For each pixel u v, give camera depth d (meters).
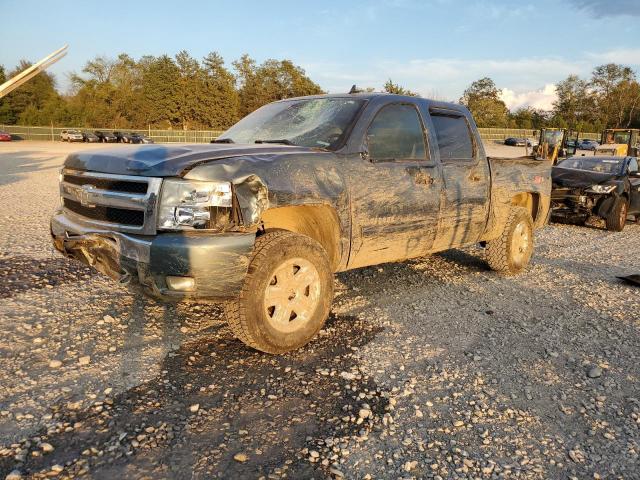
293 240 3.74
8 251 6.59
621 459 2.80
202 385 3.37
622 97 105.38
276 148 4.02
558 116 106.31
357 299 5.29
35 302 4.71
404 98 4.97
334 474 2.55
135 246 3.38
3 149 41.62
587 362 4.00
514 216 6.28
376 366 3.78
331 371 3.66
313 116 4.73
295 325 3.88
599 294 5.86
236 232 3.43
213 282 3.35
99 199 3.66
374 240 4.46
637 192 11.53
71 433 2.78
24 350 3.74
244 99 91.75
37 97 80.06
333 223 4.14
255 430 2.90
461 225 5.43
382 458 2.71
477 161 5.64
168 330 4.21
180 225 3.35
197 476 2.49
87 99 84.81
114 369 3.52
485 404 3.32
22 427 2.81
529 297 5.65
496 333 4.55
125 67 86.50
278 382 3.46
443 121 5.38
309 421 3.02
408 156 4.87
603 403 3.40
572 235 10.36
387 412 3.16
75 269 5.83
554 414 3.24
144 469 2.52
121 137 63.34
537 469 2.69
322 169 4.00
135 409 3.04
